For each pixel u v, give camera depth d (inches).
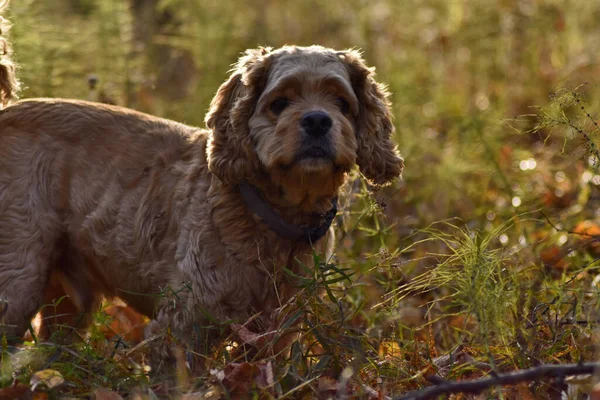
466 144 395.9
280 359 228.1
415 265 297.3
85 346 217.5
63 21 441.4
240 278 228.1
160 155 245.6
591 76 466.3
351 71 238.8
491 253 222.5
